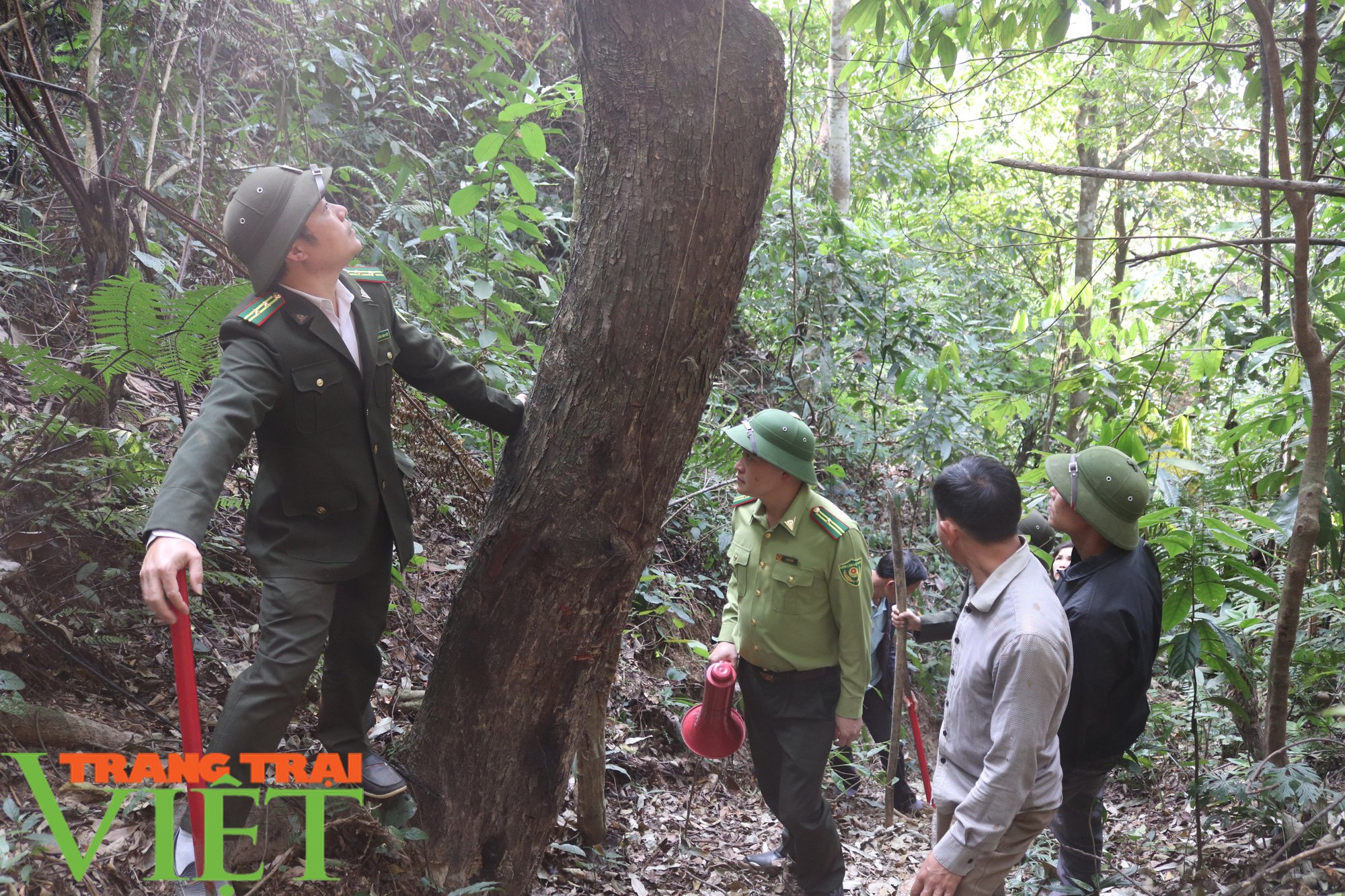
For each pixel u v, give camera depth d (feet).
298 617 6.22
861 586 9.59
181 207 12.52
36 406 10.07
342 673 7.04
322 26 14.92
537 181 16.92
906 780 13.96
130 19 11.52
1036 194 29.99
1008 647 6.49
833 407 20.36
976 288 26.53
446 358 7.23
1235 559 9.21
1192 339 14.17
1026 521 11.68
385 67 16.69
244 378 5.91
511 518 6.91
